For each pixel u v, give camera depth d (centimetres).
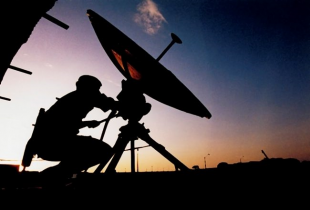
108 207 166
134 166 220
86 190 182
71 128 205
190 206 162
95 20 243
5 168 267
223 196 167
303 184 160
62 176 207
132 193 179
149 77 230
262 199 158
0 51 129
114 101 218
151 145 219
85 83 210
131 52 220
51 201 167
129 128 212
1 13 122
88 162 222
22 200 162
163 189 182
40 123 201
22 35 133
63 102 207
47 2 137
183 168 225
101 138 226
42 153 204
